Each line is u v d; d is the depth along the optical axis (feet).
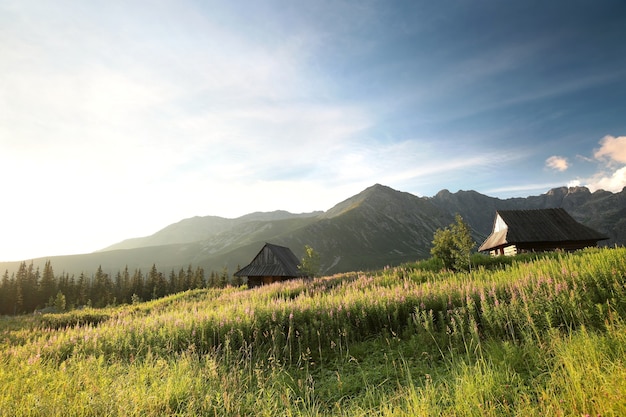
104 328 44.27
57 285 356.38
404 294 37.29
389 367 23.57
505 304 28.45
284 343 31.40
